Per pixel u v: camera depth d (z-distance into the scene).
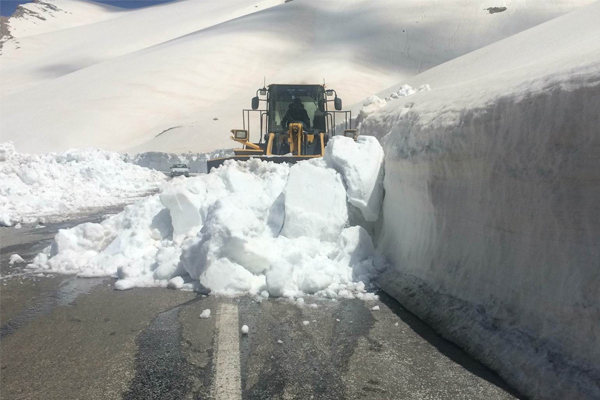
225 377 2.46
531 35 20.61
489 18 93.12
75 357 2.73
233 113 60.88
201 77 75.38
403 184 4.31
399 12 102.56
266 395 2.28
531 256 2.61
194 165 41.81
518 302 2.64
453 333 2.93
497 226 2.92
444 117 3.65
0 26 160.12
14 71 111.44
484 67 18.83
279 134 11.02
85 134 59.03
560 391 2.10
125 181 16.31
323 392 2.30
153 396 2.27
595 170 2.21
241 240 4.11
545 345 2.34
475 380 2.41
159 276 4.42
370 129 11.18
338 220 4.72
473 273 3.10
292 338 2.98
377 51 86.94
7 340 3.01
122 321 3.33
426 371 2.52
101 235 5.45
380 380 2.42
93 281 4.47
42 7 186.88
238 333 3.07
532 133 2.60
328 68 76.44
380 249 4.74
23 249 6.08
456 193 3.41
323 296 3.87
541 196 2.52
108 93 69.50
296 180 4.92
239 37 91.12
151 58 82.50
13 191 10.79
